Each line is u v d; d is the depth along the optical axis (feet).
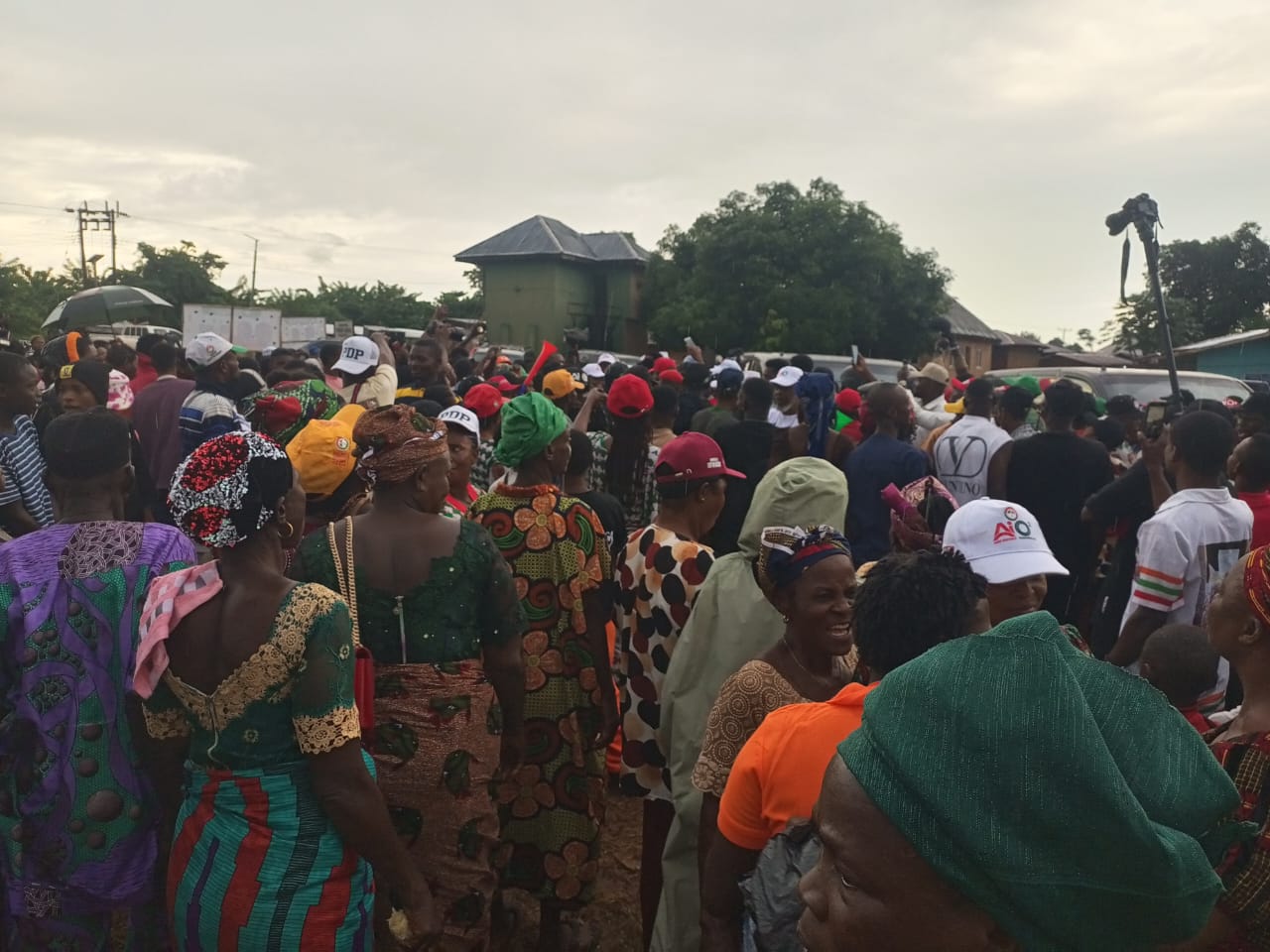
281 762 6.70
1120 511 15.20
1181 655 9.27
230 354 19.29
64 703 7.79
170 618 6.60
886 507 16.49
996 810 2.84
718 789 7.23
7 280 159.43
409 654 8.39
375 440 8.41
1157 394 41.39
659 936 8.68
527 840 10.74
